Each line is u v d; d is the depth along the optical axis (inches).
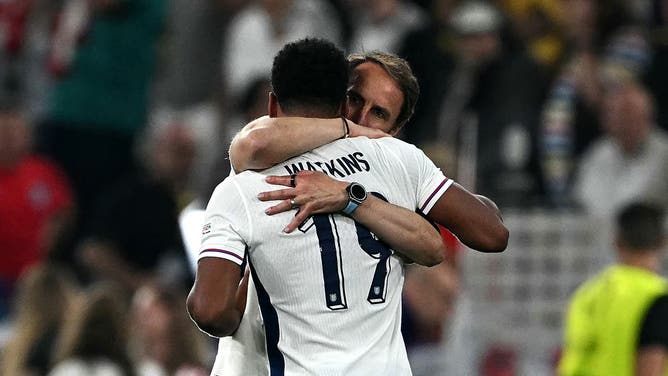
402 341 579.5
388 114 598.5
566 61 1449.3
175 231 1441.9
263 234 559.8
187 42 1670.8
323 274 562.3
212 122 1598.2
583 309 978.7
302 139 567.2
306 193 563.2
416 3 1604.3
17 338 1136.2
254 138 566.6
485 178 1357.0
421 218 577.0
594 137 1398.9
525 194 1339.8
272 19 1567.4
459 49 1456.7
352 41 1568.7
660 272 1176.8
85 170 1606.8
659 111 1430.9
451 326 1194.0
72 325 1068.5
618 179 1316.4
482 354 1195.9
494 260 1207.6
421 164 589.6
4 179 1480.1
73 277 1476.4
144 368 1103.6
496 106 1407.5
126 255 1429.6
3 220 1467.8
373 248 570.6
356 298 565.3
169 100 1665.8
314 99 575.2
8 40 1728.6
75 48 1615.4
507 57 1440.7
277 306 564.7
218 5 1678.2
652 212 970.1
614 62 1430.9
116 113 1619.1
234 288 558.3
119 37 1622.8
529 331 1207.6
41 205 1493.6
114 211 1439.5
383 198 575.5
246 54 1573.6
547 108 1403.8
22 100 1733.5
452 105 1433.3
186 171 1471.5
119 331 1072.8
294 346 562.3
